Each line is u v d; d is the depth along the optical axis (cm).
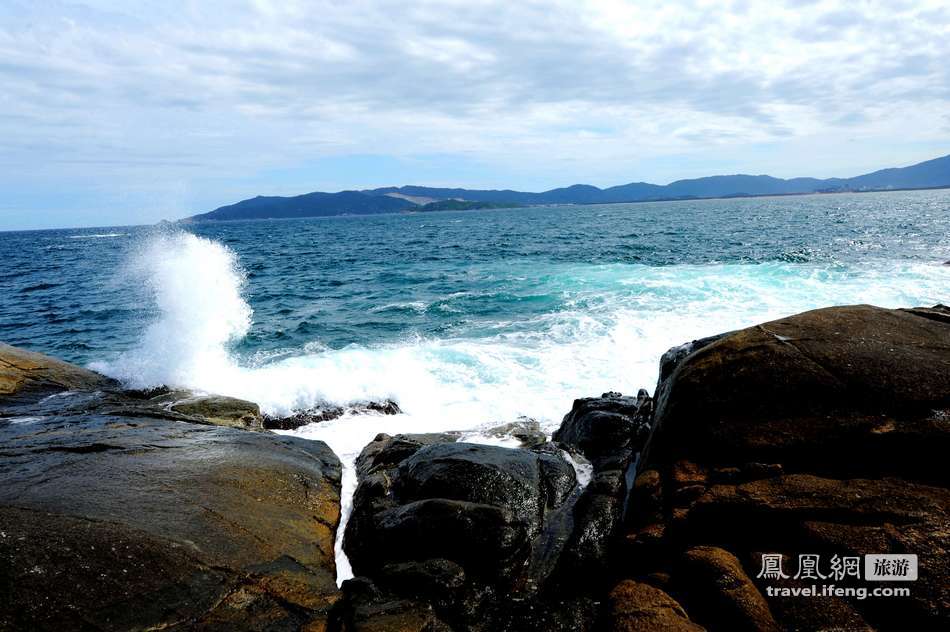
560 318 1612
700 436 588
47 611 407
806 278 2006
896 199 12544
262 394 1088
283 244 5928
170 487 583
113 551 463
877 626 383
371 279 2742
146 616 421
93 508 520
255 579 480
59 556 448
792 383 581
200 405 965
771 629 396
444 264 3209
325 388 1120
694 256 2850
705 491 528
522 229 6838
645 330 1432
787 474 518
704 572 452
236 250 5169
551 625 484
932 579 393
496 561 538
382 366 1234
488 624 490
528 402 1075
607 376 1169
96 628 405
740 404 588
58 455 661
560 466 698
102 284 2841
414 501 603
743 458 547
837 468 512
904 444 505
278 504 609
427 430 987
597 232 5372
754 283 1936
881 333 631
